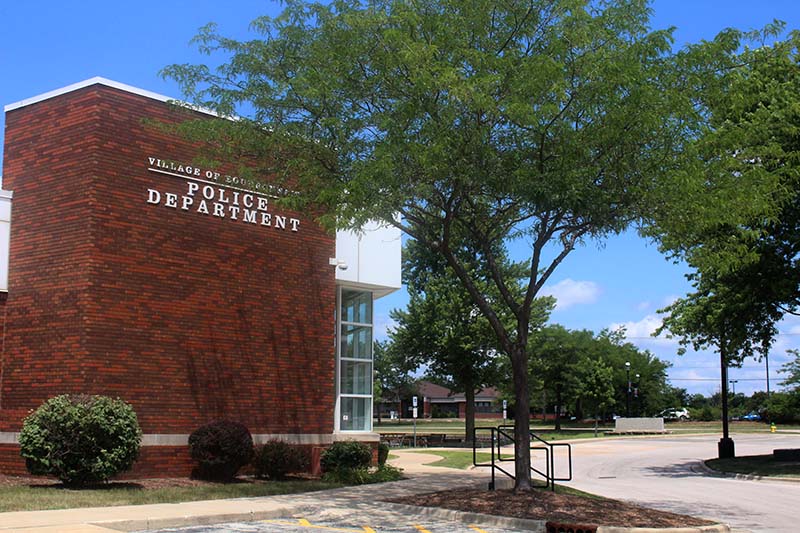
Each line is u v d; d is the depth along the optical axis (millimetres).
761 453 43094
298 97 16797
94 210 18703
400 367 49781
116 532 12328
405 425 93875
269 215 22016
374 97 16625
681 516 15859
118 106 19391
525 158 16250
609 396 72375
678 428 78688
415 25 15664
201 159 18141
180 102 18484
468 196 17297
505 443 47219
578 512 15320
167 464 19297
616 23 15969
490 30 16391
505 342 17359
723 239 18906
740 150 18250
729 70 16406
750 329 30031
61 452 16781
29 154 19953
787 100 23969
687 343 32750
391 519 15164
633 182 15828
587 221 16516
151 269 19531
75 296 18578
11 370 19359
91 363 18266
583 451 44750
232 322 20969
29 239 19578
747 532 15086
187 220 20312
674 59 15984
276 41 17109
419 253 46844
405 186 15969
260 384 21375
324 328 23062
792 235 26297
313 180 17078
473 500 16422
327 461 21531
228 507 15328
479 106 14883
